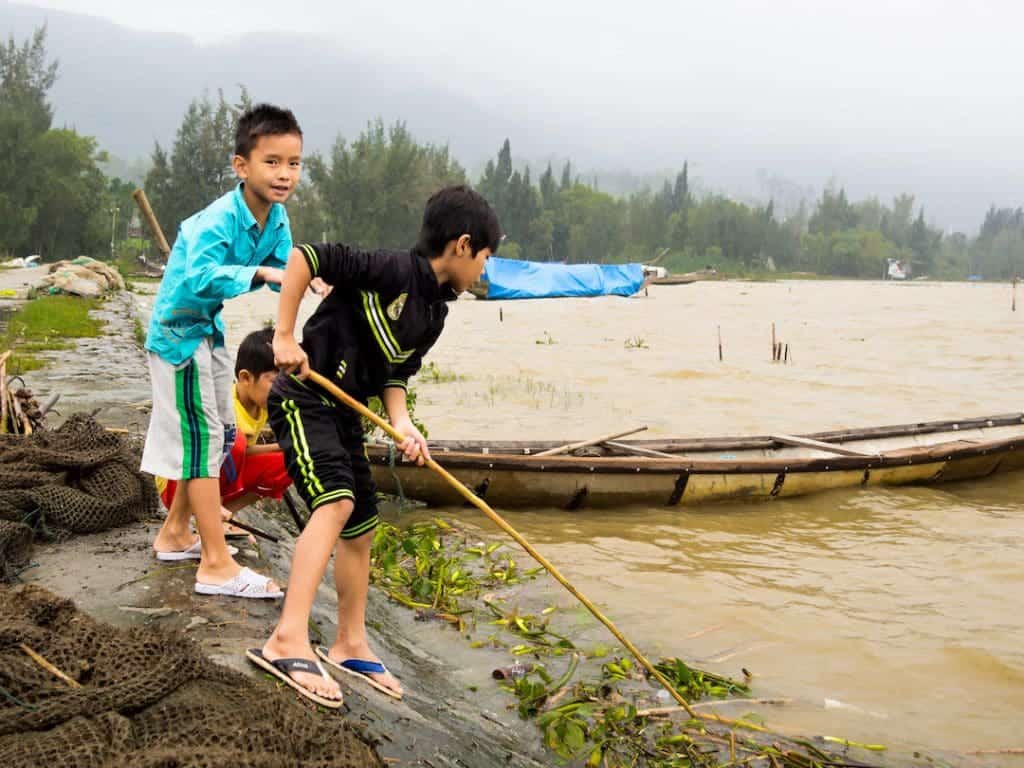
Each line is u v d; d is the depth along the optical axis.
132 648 2.82
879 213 172.50
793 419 11.44
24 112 62.38
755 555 6.08
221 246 3.53
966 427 9.55
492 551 5.76
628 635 4.61
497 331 24.03
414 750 2.93
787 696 4.05
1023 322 30.34
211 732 2.46
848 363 17.52
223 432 3.94
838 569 5.84
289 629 3.04
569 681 4.00
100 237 64.94
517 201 100.75
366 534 3.27
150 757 2.22
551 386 13.36
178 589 3.79
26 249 61.38
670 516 6.94
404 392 3.32
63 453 4.75
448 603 4.84
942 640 4.76
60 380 9.94
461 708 3.56
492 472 6.68
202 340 3.66
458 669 4.04
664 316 31.52
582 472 6.84
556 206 107.25
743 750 3.53
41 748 2.26
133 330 16.62
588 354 18.30
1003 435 9.71
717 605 5.12
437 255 3.08
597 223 105.25
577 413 11.28
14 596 3.06
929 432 9.40
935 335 24.36
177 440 3.67
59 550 4.19
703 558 5.97
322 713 2.86
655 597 5.20
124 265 51.72
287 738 2.50
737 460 7.25
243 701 2.73
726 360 17.58
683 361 17.22
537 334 23.03
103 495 4.62
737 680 4.18
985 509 7.45
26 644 2.74
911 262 161.62
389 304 3.03
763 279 118.00
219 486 3.86
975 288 89.38
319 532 3.01
